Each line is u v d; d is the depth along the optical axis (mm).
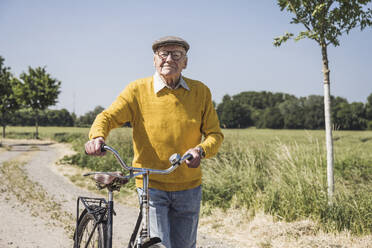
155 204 2203
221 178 6770
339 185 5676
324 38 4820
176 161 1959
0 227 4844
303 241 4164
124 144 13531
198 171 2334
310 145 7227
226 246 4316
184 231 2340
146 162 2248
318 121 100250
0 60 29797
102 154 1973
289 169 6176
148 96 2258
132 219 5609
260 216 5277
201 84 2406
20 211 5809
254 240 4473
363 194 5160
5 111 31656
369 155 9336
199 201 2346
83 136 25766
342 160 8500
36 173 10422
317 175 5742
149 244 1830
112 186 2104
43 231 4766
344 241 4117
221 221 5367
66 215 5734
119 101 2262
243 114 108750
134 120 2295
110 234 2027
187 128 2254
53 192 7672
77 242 2498
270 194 5680
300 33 4945
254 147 8781
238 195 6156
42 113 89062
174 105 2244
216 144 2232
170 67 2182
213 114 2432
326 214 4746
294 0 4949
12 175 9758
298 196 5215
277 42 5129
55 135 36156
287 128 102938
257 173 6805
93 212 2242
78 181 9211
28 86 31469
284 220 4988
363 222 4512
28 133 40750
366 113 78375
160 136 2219
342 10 4730
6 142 29656
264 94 164500
